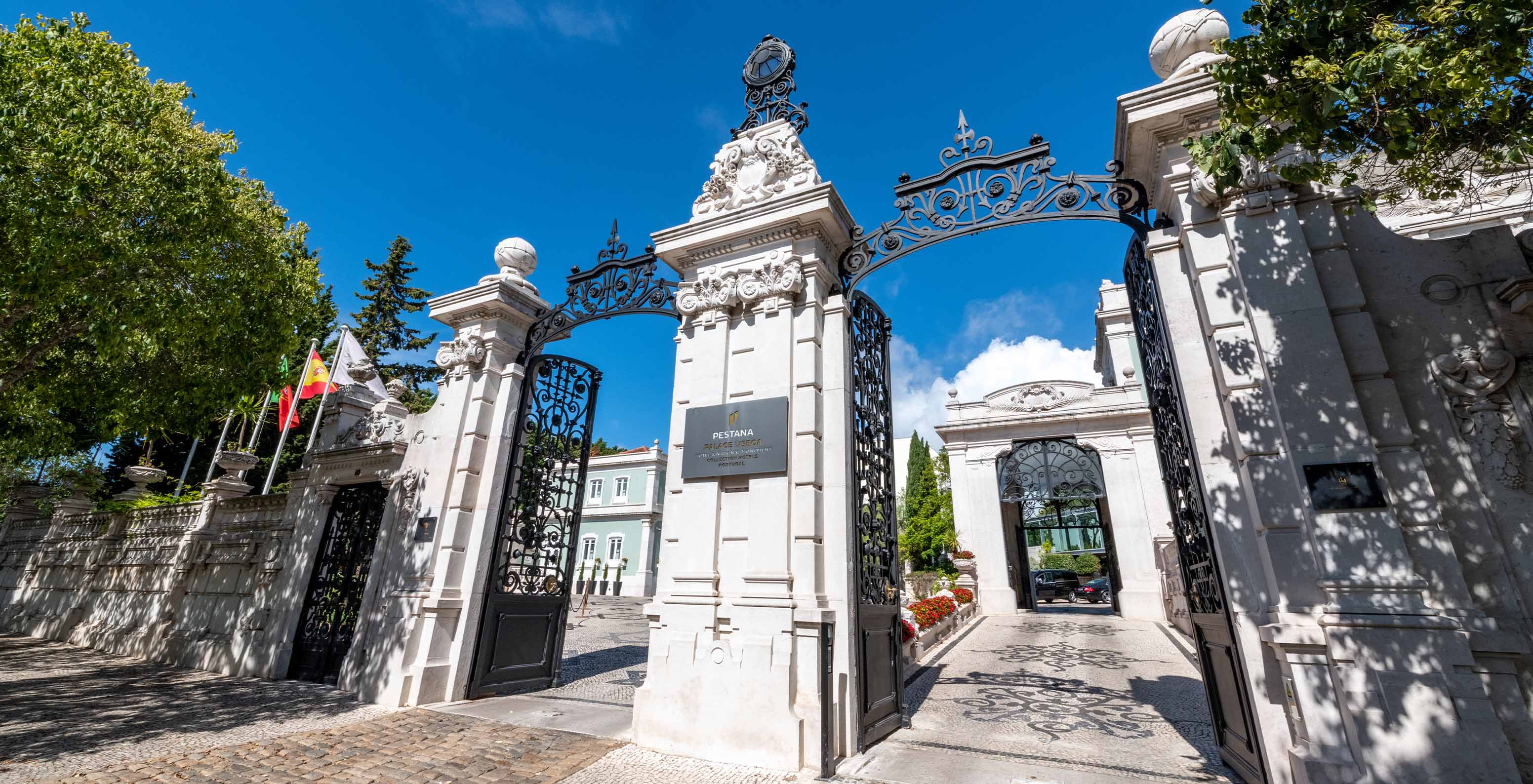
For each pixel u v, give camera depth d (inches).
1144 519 653.9
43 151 249.1
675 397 269.9
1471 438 168.4
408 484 341.1
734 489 245.6
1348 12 143.8
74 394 359.3
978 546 725.3
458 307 353.4
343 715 274.2
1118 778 189.2
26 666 413.1
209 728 253.8
